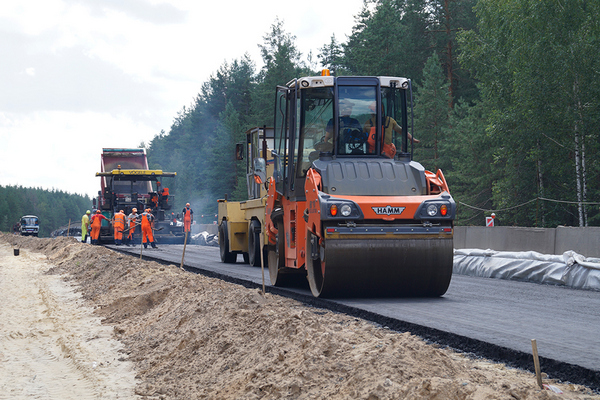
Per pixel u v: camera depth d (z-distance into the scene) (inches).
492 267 589.0
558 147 1082.1
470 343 258.4
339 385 178.7
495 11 1173.1
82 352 300.2
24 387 240.8
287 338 229.6
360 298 408.8
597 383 199.3
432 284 400.5
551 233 601.0
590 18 987.9
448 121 1690.5
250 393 191.8
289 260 466.9
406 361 183.8
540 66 1026.7
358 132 433.1
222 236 814.5
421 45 2050.9
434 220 393.4
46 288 596.4
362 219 386.0
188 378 235.0
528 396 162.2
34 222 3321.9
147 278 506.6
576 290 462.9
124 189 1437.0
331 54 3164.4
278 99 490.9
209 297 344.5
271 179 506.9
